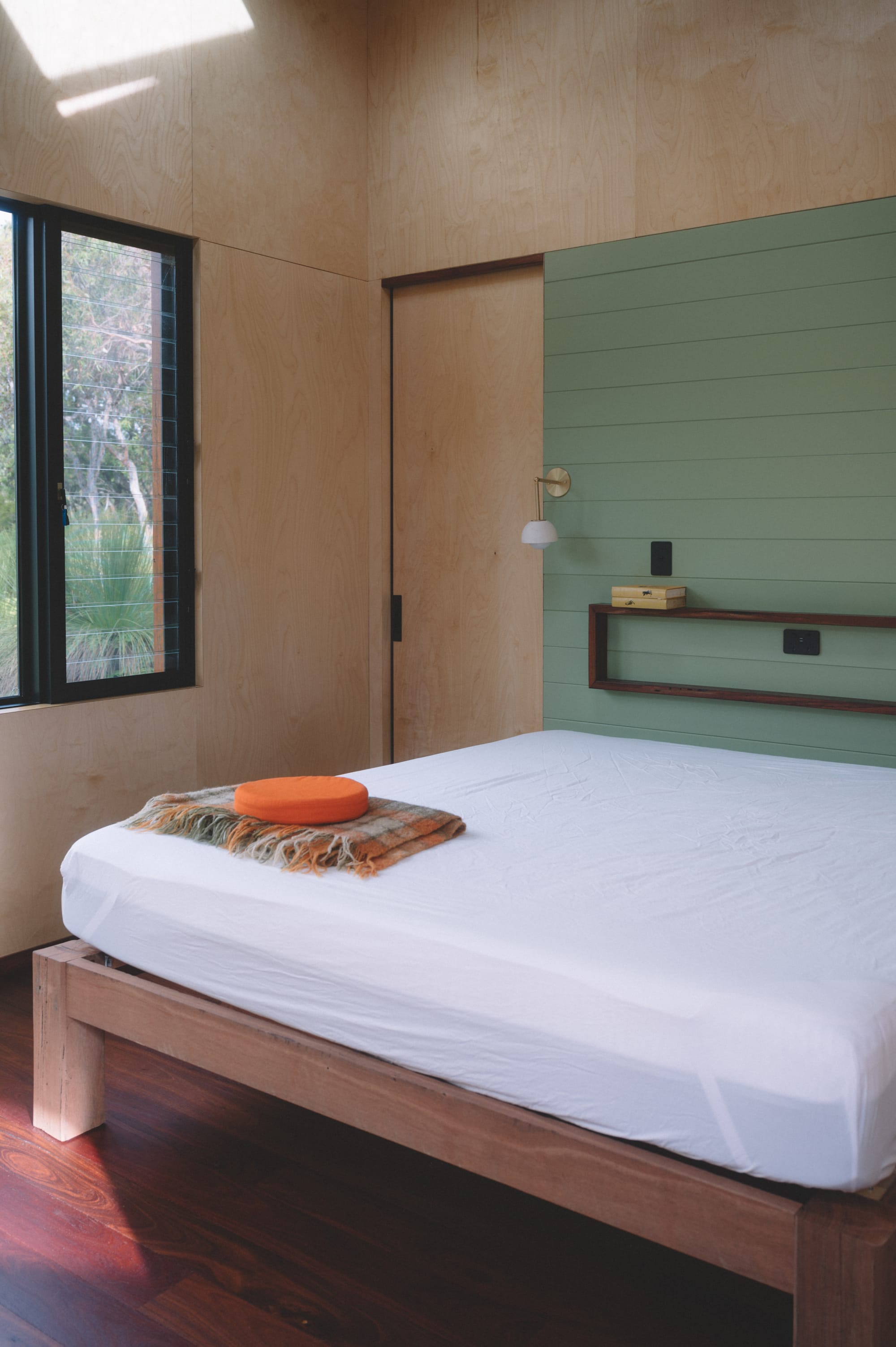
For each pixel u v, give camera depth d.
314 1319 1.69
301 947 1.83
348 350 3.99
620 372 3.50
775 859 2.06
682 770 2.89
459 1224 1.95
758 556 3.29
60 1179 2.08
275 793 2.19
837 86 3.04
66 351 3.17
